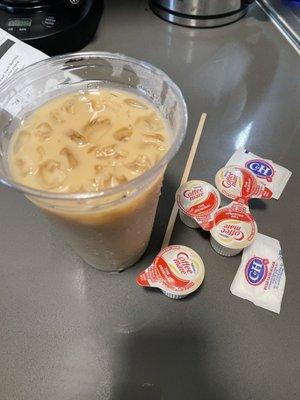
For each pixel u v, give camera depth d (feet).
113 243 0.67
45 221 0.87
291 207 0.88
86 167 0.61
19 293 0.78
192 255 0.76
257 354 0.71
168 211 0.88
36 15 1.10
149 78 0.70
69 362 0.70
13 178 0.60
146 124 0.67
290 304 0.76
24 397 0.67
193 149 0.97
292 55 1.21
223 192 0.84
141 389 0.68
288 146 0.99
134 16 1.29
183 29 1.27
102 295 0.78
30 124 0.68
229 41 1.24
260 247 0.81
